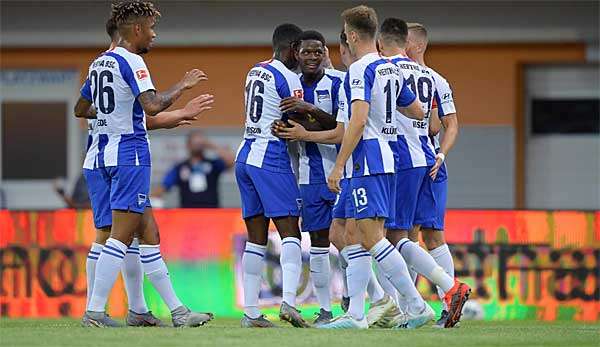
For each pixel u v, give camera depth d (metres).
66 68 58.66
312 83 28.81
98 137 27.17
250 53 57.56
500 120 57.19
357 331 25.17
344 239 28.44
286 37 28.52
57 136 58.97
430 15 56.69
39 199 58.91
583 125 57.97
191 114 28.14
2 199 58.84
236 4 57.09
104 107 26.88
